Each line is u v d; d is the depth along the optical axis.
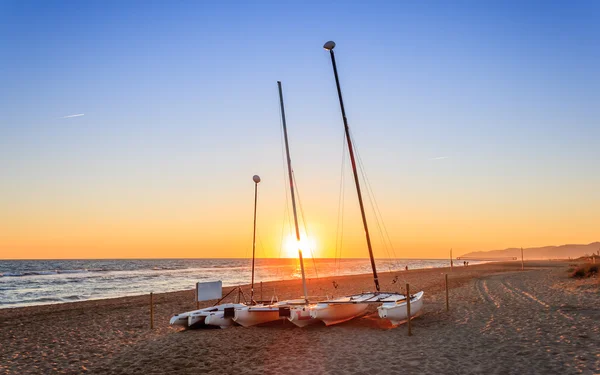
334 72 20.36
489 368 8.73
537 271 47.38
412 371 8.81
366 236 19.25
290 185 17.44
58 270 80.81
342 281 43.84
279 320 15.91
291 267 116.75
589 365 8.47
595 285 22.66
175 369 9.73
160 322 17.67
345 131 20.05
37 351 12.36
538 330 12.26
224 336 13.55
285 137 17.81
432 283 35.28
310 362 9.93
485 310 17.08
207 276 66.25
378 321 15.49
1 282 49.72
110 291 40.22
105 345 12.98
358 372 8.92
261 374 9.05
